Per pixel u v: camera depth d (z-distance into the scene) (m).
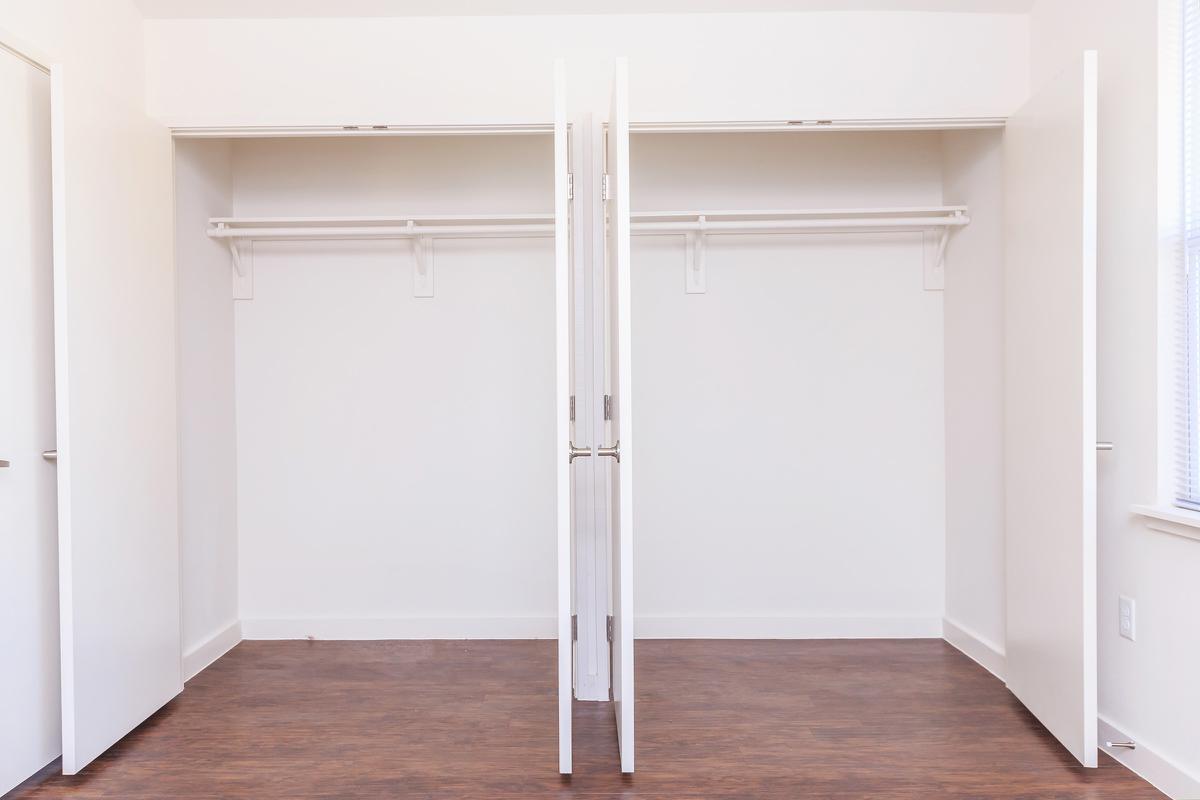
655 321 3.52
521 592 3.54
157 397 2.68
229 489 3.46
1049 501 2.40
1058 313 2.34
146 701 2.56
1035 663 2.51
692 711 2.67
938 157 3.53
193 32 2.90
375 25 2.90
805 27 2.89
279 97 2.90
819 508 3.53
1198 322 2.08
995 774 2.20
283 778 2.20
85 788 2.15
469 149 3.54
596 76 2.89
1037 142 2.49
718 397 3.53
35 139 2.30
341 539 3.55
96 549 2.30
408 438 3.55
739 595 3.53
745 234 3.52
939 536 3.52
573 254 2.85
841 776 2.19
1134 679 2.24
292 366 3.54
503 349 3.54
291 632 3.53
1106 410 2.39
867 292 3.53
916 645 3.40
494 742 2.43
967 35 2.90
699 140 3.54
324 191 3.56
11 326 2.18
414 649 3.38
